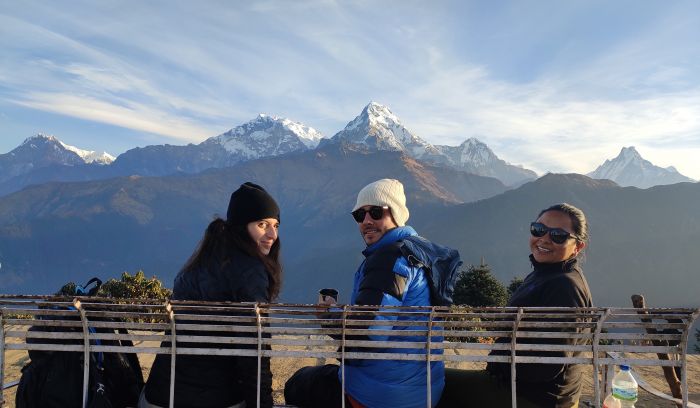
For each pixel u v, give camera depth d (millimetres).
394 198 3781
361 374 3438
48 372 3311
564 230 3729
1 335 3174
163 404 3316
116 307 3178
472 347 3301
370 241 3863
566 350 3299
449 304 3596
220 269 3338
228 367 3379
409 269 3365
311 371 3846
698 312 3160
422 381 3404
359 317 3334
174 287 3498
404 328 3346
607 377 4062
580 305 3611
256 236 3500
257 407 3188
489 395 3680
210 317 3139
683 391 3250
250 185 3582
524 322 3271
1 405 3217
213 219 3527
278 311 3191
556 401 3518
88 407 3189
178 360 3303
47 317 3371
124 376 3562
